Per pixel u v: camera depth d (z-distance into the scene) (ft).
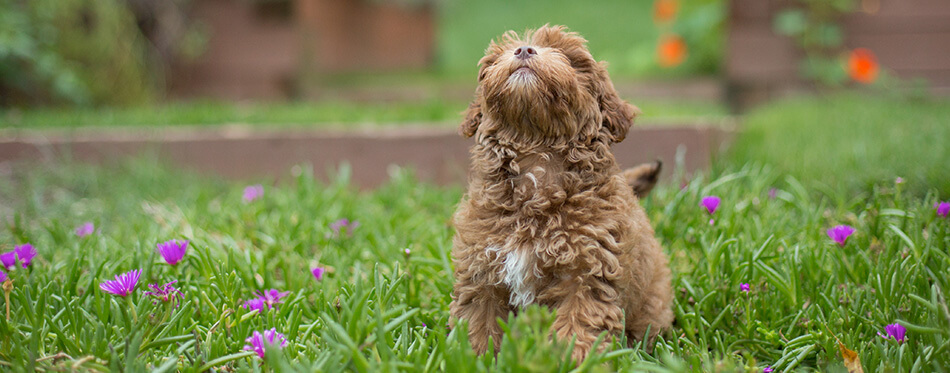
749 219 13.55
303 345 8.90
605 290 8.89
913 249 10.49
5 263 10.56
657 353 9.36
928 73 30.96
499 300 9.52
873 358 8.55
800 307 10.32
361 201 18.11
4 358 8.38
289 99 34.24
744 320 10.38
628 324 9.98
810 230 12.80
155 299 9.78
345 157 21.47
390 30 55.52
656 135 20.30
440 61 59.72
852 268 11.00
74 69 28.66
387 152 21.34
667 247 12.82
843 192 14.84
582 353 8.54
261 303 10.21
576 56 9.90
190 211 16.29
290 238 14.16
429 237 14.39
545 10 73.92
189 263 11.68
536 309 7.39
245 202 17.19
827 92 31.78
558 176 9.29
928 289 9.79
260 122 24.48
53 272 11.40
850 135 21.27
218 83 33.65
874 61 31.48
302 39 37.63
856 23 31.50
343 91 35.47
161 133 21.85
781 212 14.14
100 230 14.65
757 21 31.91
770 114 26.73
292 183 20.84
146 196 18.49
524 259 9.03
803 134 22.13
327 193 17.99
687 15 43.01
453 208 15.72
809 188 16.21
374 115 26.45
